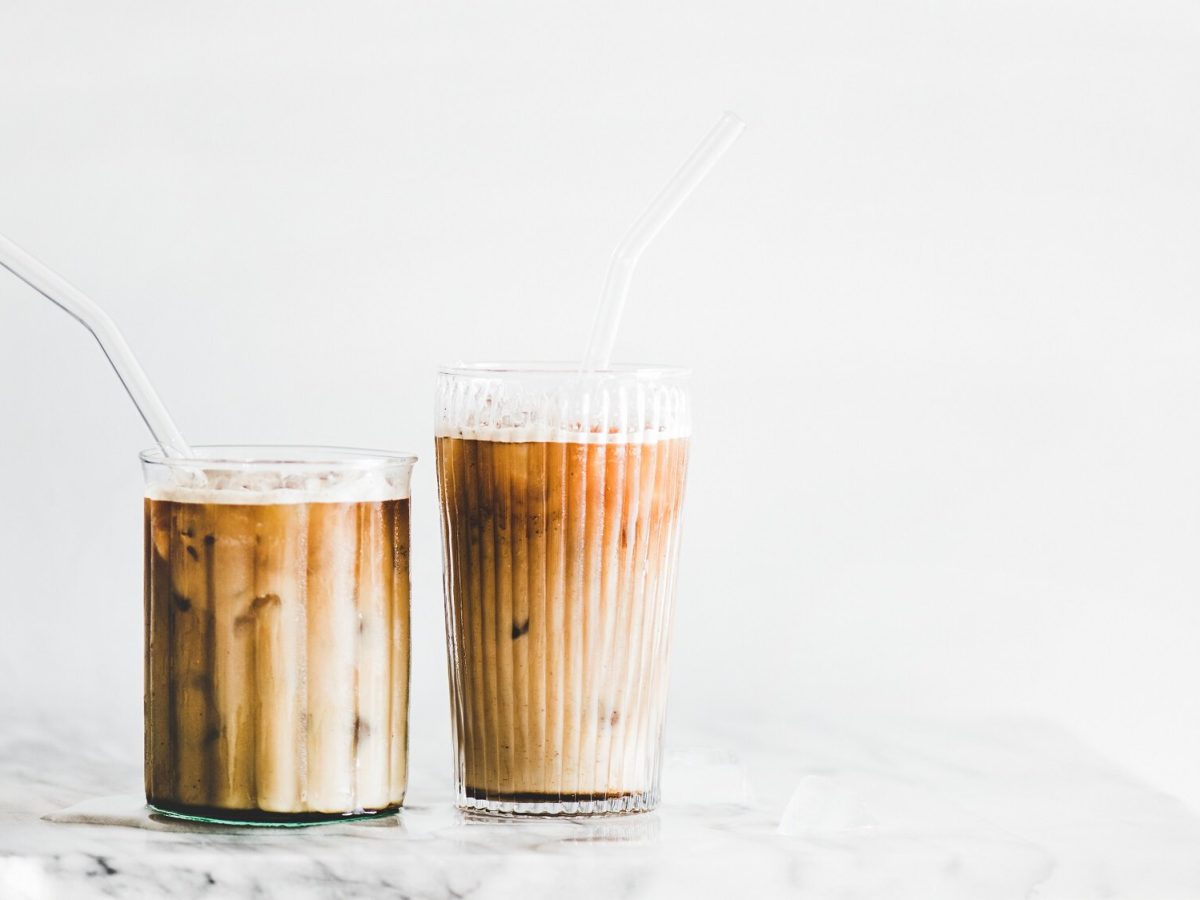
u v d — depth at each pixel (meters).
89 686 1.13
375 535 0.90
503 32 1.12
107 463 1.12
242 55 1.12
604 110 1.12
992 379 1.13
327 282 1.12
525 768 0.91
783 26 1.12
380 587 0.91
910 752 1.07
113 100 1.12
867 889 0.88
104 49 1.12
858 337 1.13
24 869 0.87
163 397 1.12
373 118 1.12
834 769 1.03
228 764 0.89
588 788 0.91
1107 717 1.13
